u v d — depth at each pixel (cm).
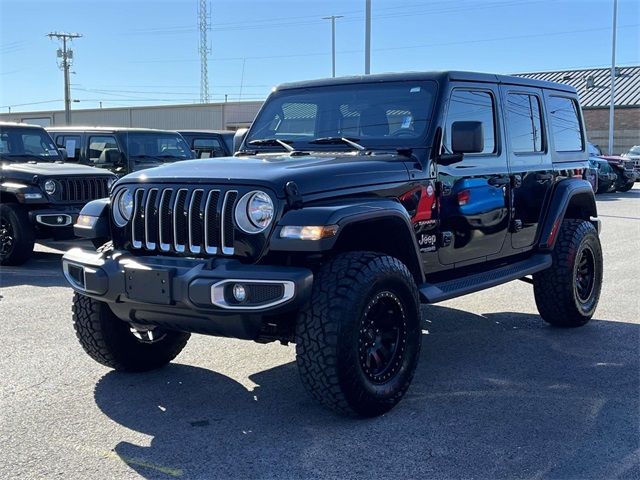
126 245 431
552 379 484
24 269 919
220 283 366
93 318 461
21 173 926
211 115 3975
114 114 4306
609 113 4056
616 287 804
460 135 456
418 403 436
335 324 375
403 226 430
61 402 439
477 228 522
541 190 602
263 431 394
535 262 585
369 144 493
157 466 351
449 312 690
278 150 522
